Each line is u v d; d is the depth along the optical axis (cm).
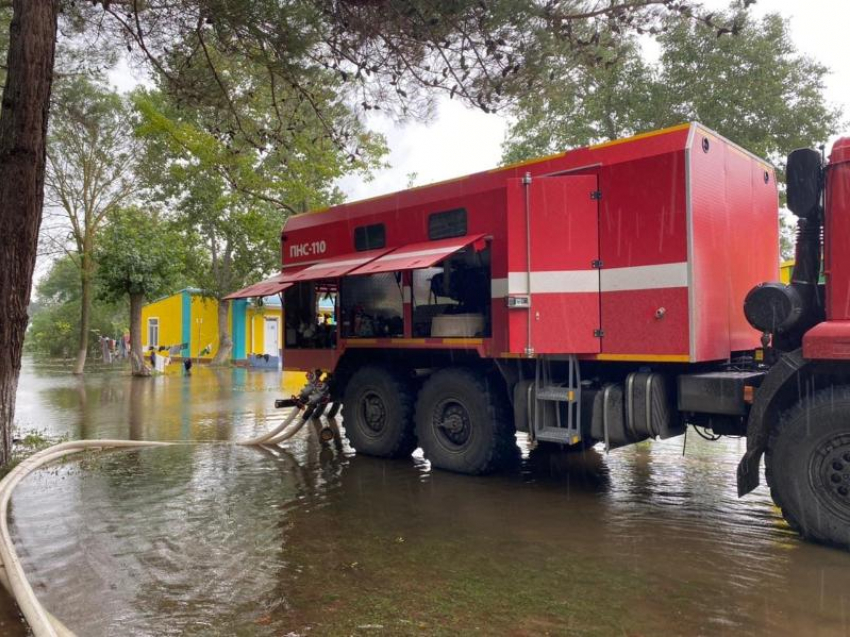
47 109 727
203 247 3003
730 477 695
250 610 374
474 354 753
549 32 724
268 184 1579
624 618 358
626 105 1917
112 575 429
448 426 729
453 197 729
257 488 660
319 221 900
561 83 791
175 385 1953
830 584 399
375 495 630
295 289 938
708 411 546
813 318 495
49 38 716
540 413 643
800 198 476
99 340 3912
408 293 787
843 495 447
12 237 716
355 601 385
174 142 1527
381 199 812
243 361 3056
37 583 418
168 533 514
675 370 595
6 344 730
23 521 548
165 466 768
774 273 691
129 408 1362
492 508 582
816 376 470
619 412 595
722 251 593
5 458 734
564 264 611
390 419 800
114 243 2241
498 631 345
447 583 411
